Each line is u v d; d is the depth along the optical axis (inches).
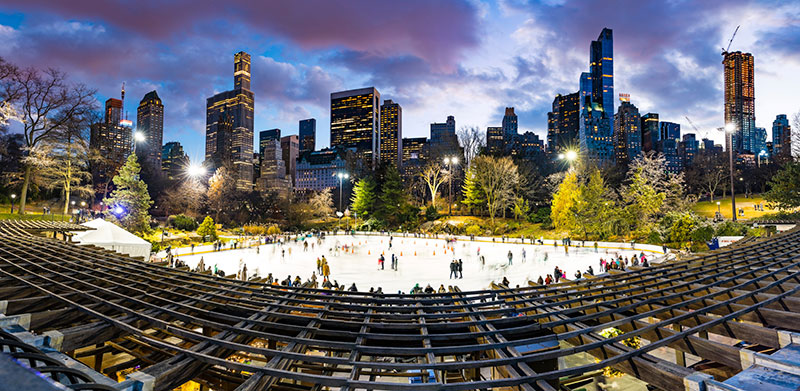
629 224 1831.9
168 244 1781.5
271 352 134.6
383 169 3708.2
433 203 3169.3
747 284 238.5
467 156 3127.5
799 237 489.4
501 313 209.2
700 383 109.8
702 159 3752.5
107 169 2642.7
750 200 2659.9
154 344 136.3
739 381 109.1
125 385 102.9
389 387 112.0
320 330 172.2
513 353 142.3
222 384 219.3
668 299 218.1
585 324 205.0
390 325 182.4
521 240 2034.9
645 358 131.4
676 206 1894.7
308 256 1540.4
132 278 263.0
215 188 3189.0
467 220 2775.6
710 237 1270.9
